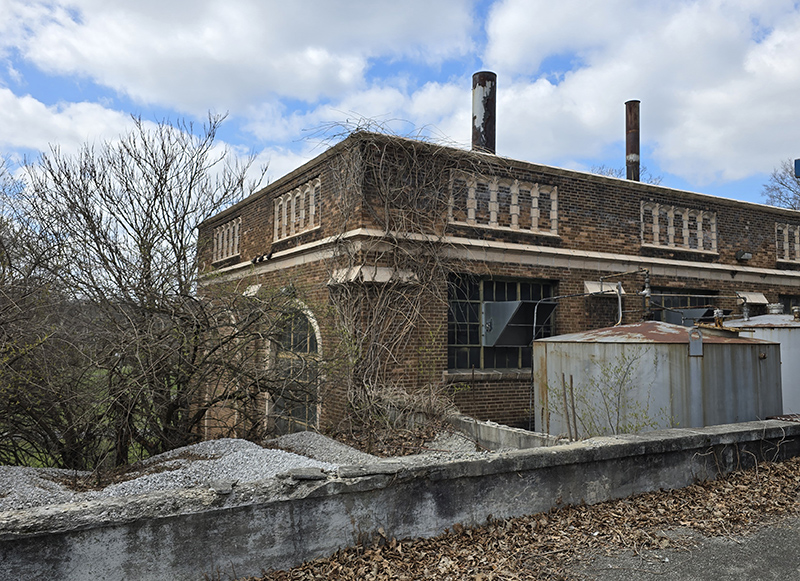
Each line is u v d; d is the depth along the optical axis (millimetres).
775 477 6207
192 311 7727
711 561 4254
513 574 3982
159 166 8789
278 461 5551
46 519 3256
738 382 7758
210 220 9398
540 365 9266
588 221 12914
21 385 7129
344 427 9289
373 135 10445
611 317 13000
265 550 3893
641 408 7742
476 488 4750
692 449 6012
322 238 11477
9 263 7719
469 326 11664
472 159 11438
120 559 3438
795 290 16703
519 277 12000
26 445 8242
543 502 5082
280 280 12797
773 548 4484
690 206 14641
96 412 7188
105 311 7789
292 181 12984
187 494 3711
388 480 4352
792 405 10234
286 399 8758
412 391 10148
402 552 4258
